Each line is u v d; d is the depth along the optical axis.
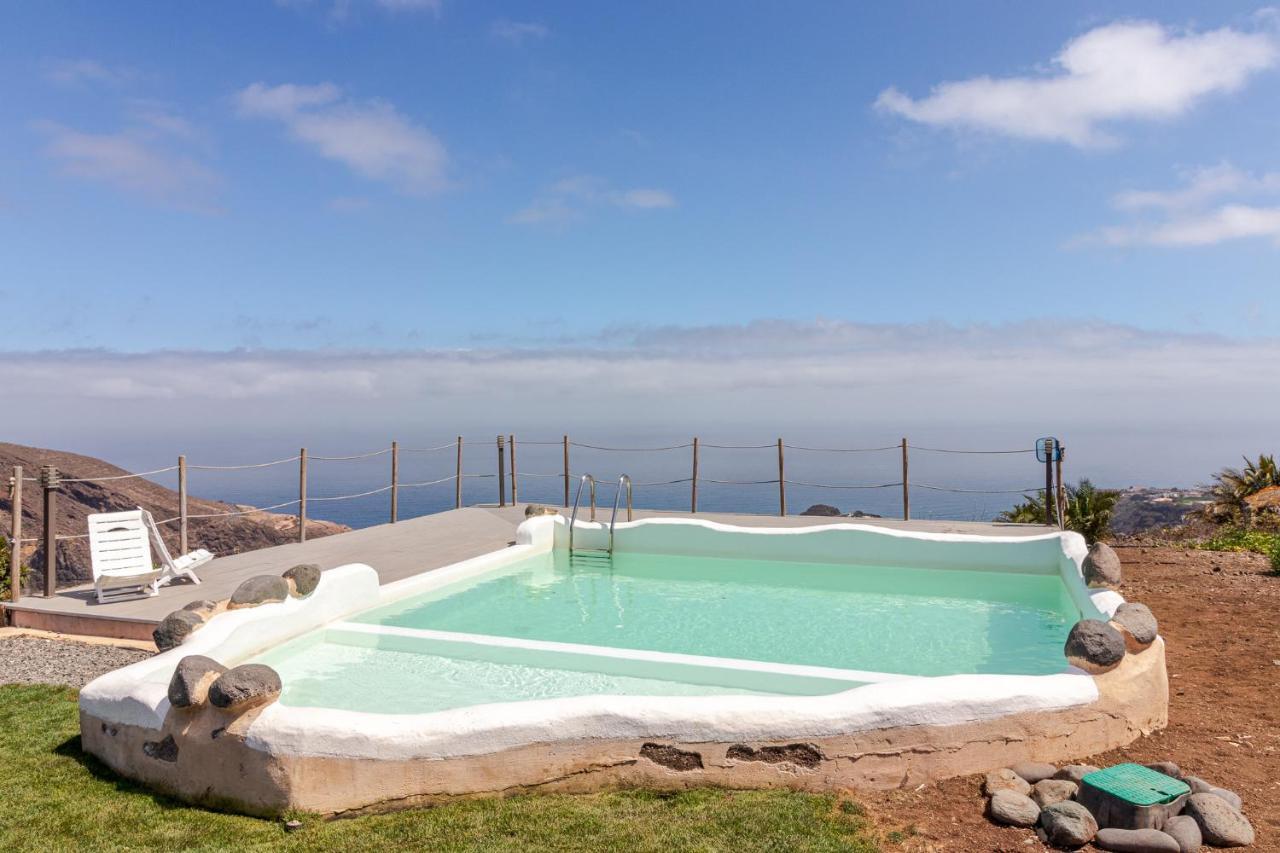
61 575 17.39
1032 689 4.18
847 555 9.77
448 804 3.96
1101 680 4.36
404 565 9.62
